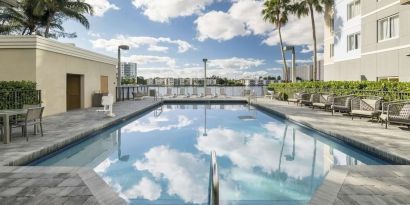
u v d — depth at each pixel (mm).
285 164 6438
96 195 3795
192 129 11305
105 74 19297
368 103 10727
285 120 13000
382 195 3730
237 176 5633
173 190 4922
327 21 25281
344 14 21344
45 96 12445
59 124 9875
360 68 19156
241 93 29531
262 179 5457
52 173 4652
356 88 13750
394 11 15414
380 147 6305
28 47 11758
